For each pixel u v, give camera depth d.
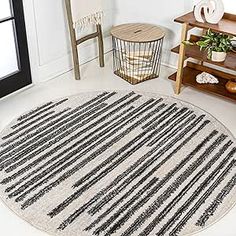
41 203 2.32
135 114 3.06
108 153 2.68
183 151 2.69
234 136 2.83
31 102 3.19
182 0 3.33
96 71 3.62
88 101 3.21
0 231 2.17
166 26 3.56
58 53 3.52
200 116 3.03
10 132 2.86
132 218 2.24
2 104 3.15
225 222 2.22
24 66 3.29
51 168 2.55
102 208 2.29
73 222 2.21
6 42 3.14
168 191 2.40
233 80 3.15
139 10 3.65
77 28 3.54
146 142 2.78
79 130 2.89
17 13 3.06
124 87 3.39
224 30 2.81
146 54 3.40
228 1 3.00
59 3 3.33
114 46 3.64
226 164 2.59
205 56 3.06
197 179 2.48
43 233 2.16
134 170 2.54
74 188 2.41
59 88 3.38
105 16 3.79
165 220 2.23
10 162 2.60
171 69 3.65
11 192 2.38
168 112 3.08
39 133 2.86
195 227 2.19
